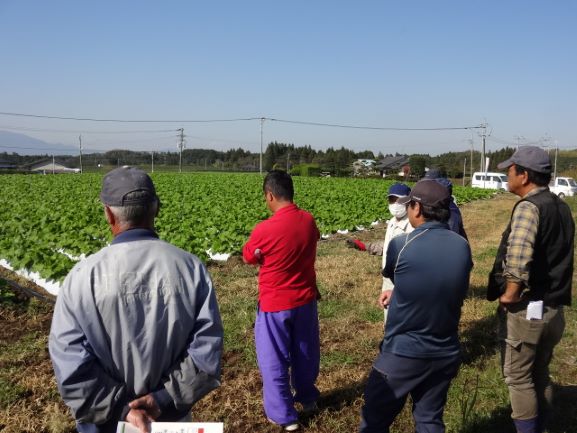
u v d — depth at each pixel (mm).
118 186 2232
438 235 3154
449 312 3127
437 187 3232
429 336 3141
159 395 2156
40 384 4797
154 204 2328
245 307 7246
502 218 21938
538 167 3482
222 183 38719
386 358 3262
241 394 4762
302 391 4387
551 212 3426
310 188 34000
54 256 9406
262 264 4152
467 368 5410
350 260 10945
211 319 2213
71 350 2023
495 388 4914
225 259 11148
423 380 3219
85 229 12859
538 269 3488
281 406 4133
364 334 6438
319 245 13094
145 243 2209
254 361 5469
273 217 4129
